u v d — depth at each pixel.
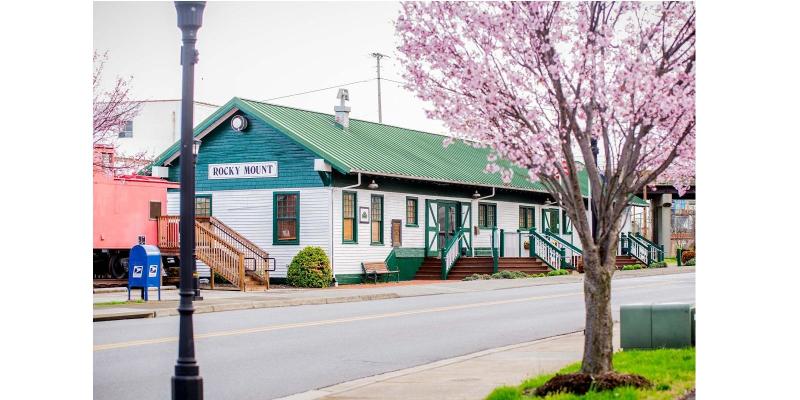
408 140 43.41
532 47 10.81
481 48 11.21
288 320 21.19
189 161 10.64
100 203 31.67
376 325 20.27
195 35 10.92
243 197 35.56
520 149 10.99
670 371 11.10
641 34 10.94
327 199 33.75
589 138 10.94
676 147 10.53
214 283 34.16
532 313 23.23
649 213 70.44
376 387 11.91
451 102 11.48
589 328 10.52
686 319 13.30
